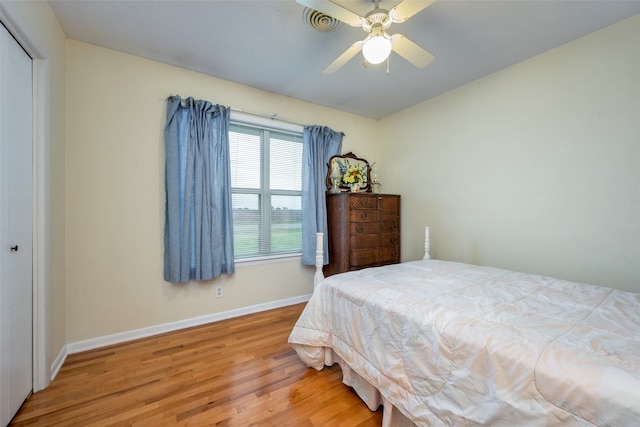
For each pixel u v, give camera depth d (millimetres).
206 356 1985
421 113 3316
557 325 1053
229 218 2668
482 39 2092
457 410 982
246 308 2855
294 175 3281
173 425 1328
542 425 775
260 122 2939
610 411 678
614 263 1940
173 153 2367
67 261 2025
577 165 2107
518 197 2451
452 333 1059
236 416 1389
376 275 1897
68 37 2029
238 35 2037
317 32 2002
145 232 2332
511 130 2490
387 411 1270
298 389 1609
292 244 3268
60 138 1896
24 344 1464
